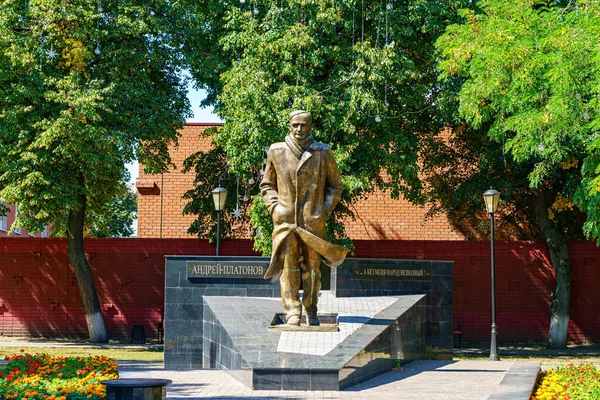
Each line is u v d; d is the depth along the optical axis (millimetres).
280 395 10953
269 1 22422
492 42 16656
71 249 26047
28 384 10406
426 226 34094
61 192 22703
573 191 23125
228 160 23734
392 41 21375
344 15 22156
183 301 17078
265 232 21750
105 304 27969
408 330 15969
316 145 13820
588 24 15328
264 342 12750
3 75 21812
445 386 12156
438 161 26828
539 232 30312
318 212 13734
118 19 23125
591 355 23297
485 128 24406
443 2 22031
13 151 22062
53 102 22844
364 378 12633
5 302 27734
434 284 18219
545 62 16047
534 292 27672
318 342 12781
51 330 27688
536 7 21031
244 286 17188
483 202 26438
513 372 12398
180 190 35406
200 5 25391
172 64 24609
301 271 13977
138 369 14625
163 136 24703
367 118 21766
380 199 34375
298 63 21672
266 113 21094
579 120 16078
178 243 28328
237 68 22078
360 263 17750
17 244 27891
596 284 27219
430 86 23875
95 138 22031
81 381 10672
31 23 23000
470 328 27672
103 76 23719
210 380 12523
